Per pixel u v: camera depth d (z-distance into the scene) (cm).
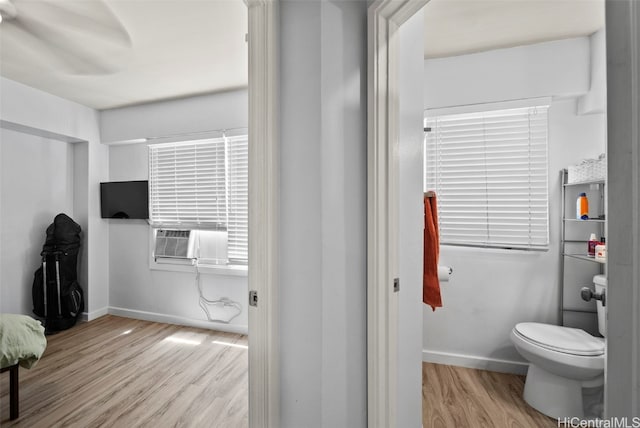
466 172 244
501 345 237
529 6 180
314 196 120
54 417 184
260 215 122
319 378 121
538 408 187
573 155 224
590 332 222
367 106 123
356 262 126
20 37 205
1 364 173
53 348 279
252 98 123
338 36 121
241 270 313
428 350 253
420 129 149
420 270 150
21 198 313
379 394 122
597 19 192
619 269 38
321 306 119
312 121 120
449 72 239
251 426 126
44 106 301
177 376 231
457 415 184
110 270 368
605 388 39
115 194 356
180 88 297
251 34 122
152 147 348
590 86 211
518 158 233
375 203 120
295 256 124
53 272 314
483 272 240
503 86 228
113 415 186
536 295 231
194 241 334
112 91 301
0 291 300
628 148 37
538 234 230
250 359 126
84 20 188
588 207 216
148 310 353
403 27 140
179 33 203
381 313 121
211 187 328
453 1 175
